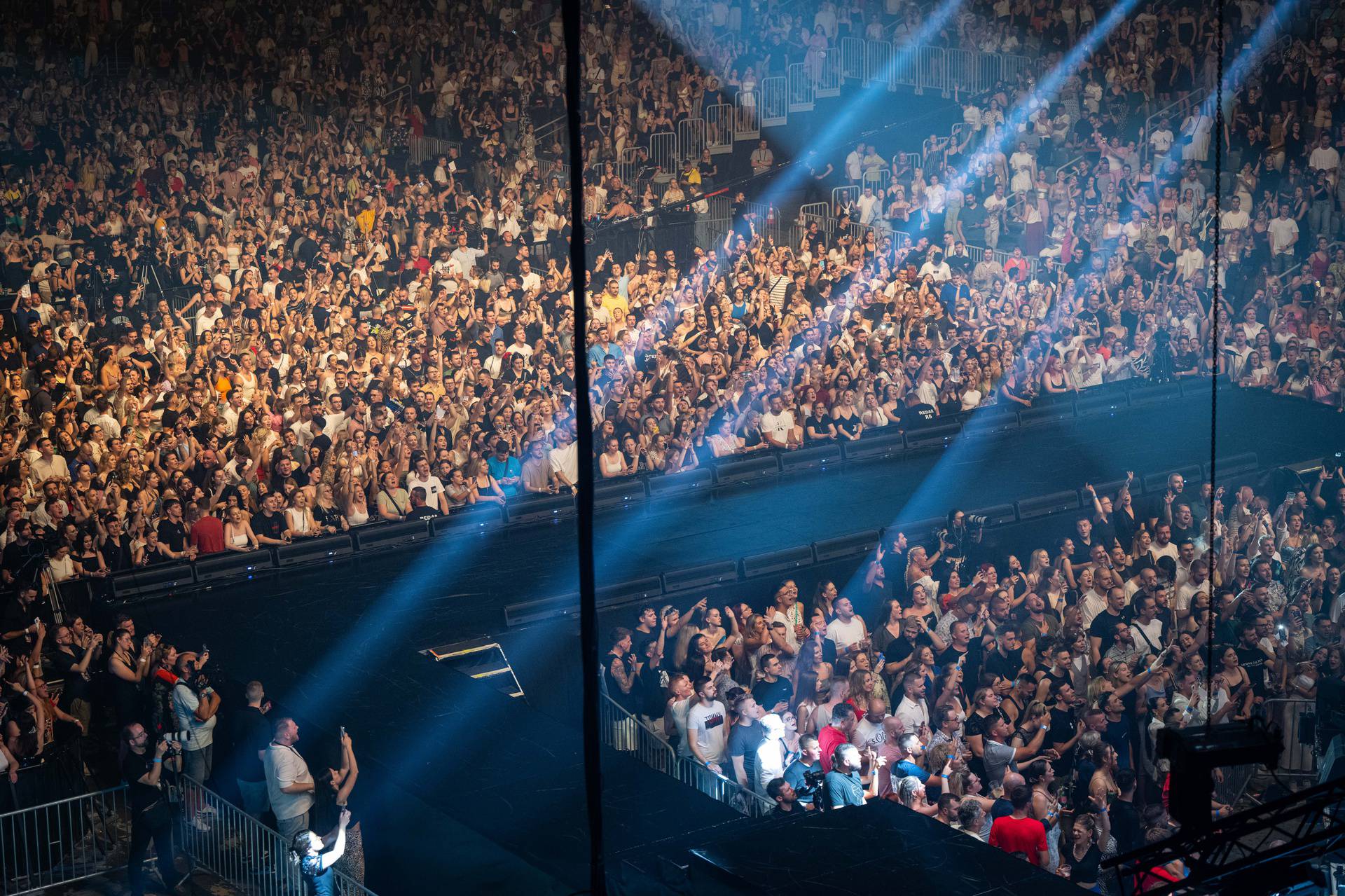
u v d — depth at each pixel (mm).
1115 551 21297
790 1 33594
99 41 29297
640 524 22594
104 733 17078
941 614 20250
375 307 25453
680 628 18406
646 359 25078
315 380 22469
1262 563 21078
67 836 16219
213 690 16188
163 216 27219
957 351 27281
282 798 15008
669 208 30781
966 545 22141
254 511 20578
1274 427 26656
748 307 27078
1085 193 31875
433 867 13891
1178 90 34344
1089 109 33812
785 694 18125
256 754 15609
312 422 21594
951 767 16719
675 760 17125
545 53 32031
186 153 29016
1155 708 18375
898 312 27219
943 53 34031
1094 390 27562
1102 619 19953
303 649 17953
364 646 18094
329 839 14875
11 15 28734
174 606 19000
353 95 30828
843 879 10578
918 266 29172
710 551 21312
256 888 15500
